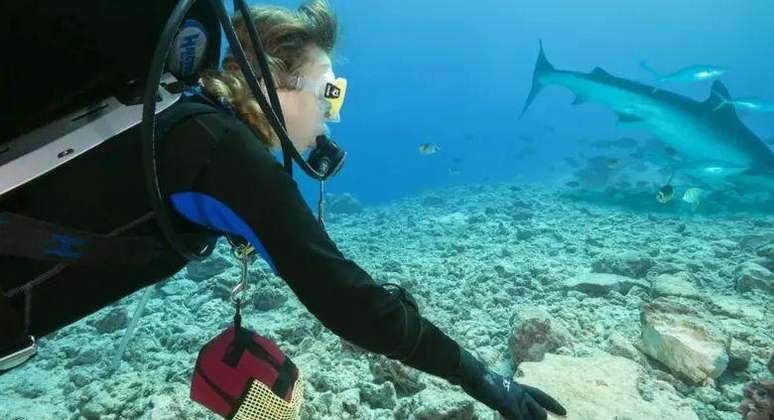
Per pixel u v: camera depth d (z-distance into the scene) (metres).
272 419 1.31
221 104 1.03
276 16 1.16
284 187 0.92
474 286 4.99
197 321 4.85
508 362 3.32
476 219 10.03
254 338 1.37
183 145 0.91
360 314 0.96
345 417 2.66
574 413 2.22
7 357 0.97
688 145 7.68
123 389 3.23
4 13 0.83
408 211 14.34
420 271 6.11
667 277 4.31
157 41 0.97
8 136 0.93
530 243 7.40
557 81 8.33
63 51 0.89
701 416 2.46
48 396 3.70
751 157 7.33
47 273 0.96
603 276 4.77
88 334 4.78
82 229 0.94
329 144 1.28
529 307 3.37
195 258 1.07
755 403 2.20
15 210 0.90
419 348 1.10
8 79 0.87
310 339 3.70
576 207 10.59
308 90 1.17
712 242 6.67
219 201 0.90
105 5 0.89
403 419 2.60
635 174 17.16
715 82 7.36
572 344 3.22
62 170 0.92
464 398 2.43
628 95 7.63
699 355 2.71
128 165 0.93
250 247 1.17
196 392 1.35
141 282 1.11
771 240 5.85
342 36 1.28
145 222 1.00
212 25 1.11
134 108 0.97
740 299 4.19
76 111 1.01
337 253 0.97
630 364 2.66
